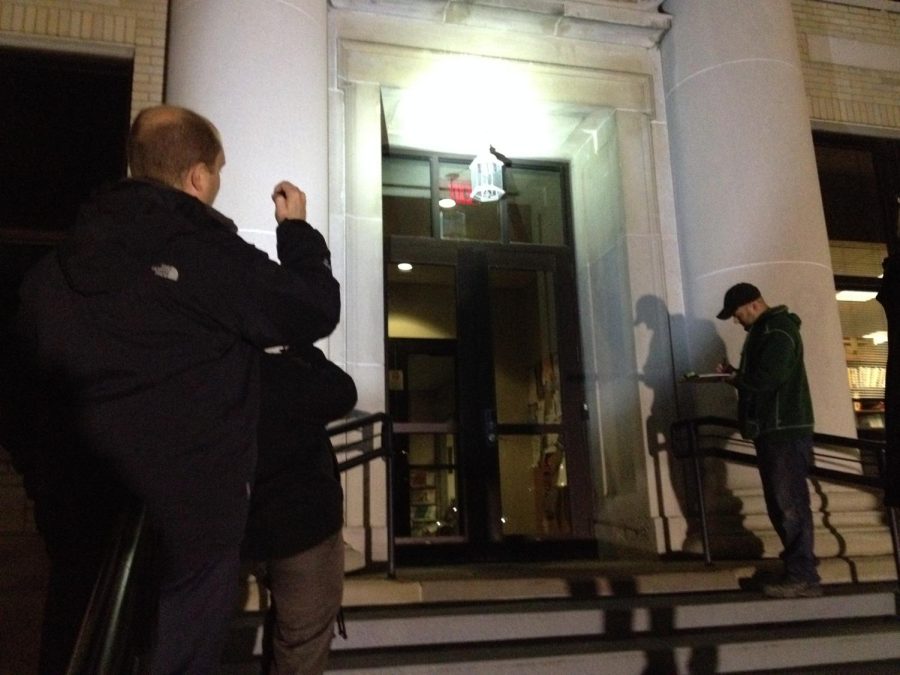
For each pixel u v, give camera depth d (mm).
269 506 2189
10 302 2551
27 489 2068
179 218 1979
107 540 1784
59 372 1829
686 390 6965
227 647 3895
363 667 3777
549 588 4910
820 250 6781
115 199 1999
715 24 7219
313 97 6121
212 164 2275
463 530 6961
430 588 4734
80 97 6734
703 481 6586
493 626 4348
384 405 6203
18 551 5469
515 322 7695
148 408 1817
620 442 7082
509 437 7395
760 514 6320
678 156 7320
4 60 6633
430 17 7141
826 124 8328
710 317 6734
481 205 7867
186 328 1892
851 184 8500
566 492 7398
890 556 5938
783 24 7293
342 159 6617
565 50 7461
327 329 2090
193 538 1827
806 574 4773
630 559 6762
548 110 7461
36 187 6492
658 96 7633
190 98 5848
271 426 2195
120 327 1850
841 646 4355
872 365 8117
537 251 7914
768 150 6863
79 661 1593
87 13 6660
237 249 1991
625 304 7148
